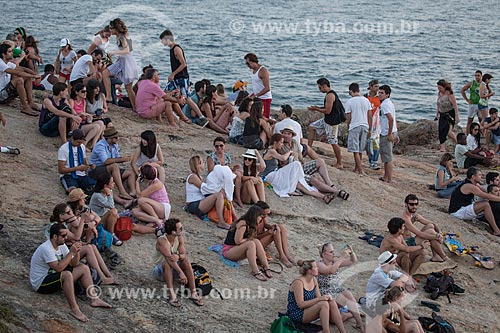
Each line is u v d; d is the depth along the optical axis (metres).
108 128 13.02
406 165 19.39
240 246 11.38
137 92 17.03
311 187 14.41
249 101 16.14
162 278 10.56
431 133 22.50
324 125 16.69
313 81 37.28
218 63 41.28
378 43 51.34
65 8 71.88
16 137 14.57
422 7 76.88
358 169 16.58
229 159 13.84
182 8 75.38
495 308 11.92
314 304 9.97
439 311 11.45
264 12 72.06
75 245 9.70
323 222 13.61
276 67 41.06
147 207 11.85
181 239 10.35
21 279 10.01
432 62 43.09
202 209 12.67
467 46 49.44
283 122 15.15
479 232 14.34
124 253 11.10
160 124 16.80
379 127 16.44
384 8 76.12
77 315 9.37
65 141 14.53
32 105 16.22
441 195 16.19
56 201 12.34
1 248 10.66
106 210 11.63
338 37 54.53
